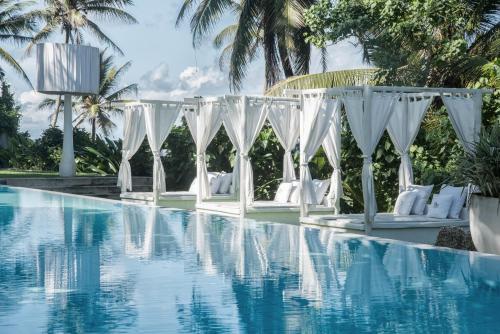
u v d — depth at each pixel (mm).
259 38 24531
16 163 23672
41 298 5039
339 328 4281
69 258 6785
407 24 14391
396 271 6082
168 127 15562
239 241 7910
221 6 20328
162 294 5191
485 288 5406
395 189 13664
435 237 10109
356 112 10211
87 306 4809
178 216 10656
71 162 19094
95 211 11438
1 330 4215
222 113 14484
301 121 11359
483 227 7730
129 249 7352
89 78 18172
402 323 4395
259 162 16672
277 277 5832
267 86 22203
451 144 12977
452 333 4176
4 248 7422
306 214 11281
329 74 16938
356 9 15398
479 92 10844
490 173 7746
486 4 14820
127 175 16781
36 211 11414
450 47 13992
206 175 14859
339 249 7246
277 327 4293
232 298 5066
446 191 10750
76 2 33875
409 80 14750
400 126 11758
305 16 16031
